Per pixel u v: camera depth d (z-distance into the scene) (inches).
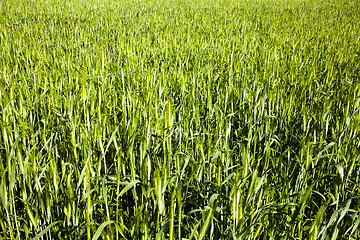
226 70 194.5
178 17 466.6
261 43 285.9
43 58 201.2
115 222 71.0
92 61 190.1
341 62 227.9
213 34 330.3
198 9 598.9
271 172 104.3
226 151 92.5
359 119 116.5
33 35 303.3
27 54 201.8
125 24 384.5
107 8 547.2
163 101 137.5
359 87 151.6
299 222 78.3
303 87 153.0
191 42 262.1
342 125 109.3
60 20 414.0
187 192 98.7
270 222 81.3
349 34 347.3
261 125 117.5
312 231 68.4
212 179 99.2
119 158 77.2
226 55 227.1
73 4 584.7
